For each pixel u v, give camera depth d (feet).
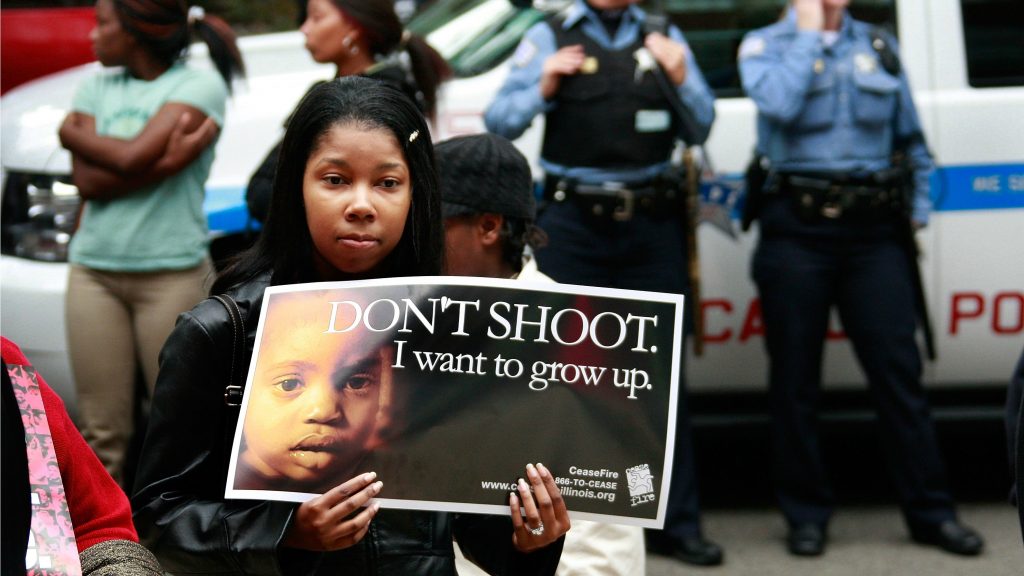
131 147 12.96
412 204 6.26
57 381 14.34
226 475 6.18
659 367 6.05
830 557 14.55
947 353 15.58
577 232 13.73
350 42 12.66
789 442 14.65
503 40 15.56
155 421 6.10
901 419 14.58
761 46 14.20
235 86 14.89
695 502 14.42
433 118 13.43
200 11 14.26
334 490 5.68
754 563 14.37
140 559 5.49
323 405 5.85
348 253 6.03
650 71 13.53
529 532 5.93
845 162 14.23
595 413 5.98
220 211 14.67
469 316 5.98
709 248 15.17
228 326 6.09
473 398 5.93
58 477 5.11
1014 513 15.90
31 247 14.49
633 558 7.75
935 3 15.60
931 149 15.29
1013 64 15.61
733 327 15.28
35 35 22.45
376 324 5.94
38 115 15.17
